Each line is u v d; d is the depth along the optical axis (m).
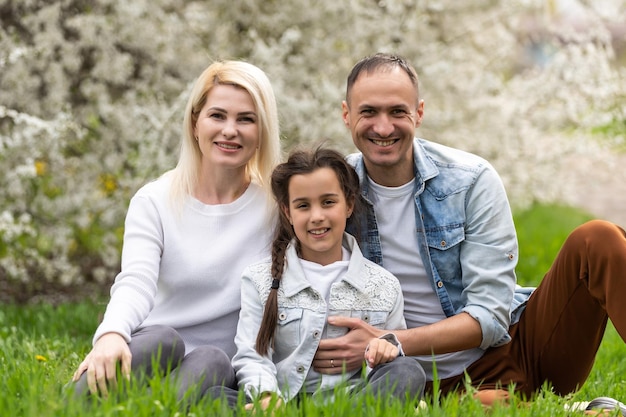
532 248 10.32
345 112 3.40
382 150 3.17
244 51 7.23
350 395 2.77
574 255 3.04
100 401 2.41
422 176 3.26
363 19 7.14
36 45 6.65
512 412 2.57
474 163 3.31
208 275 3.15
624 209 14.42
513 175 8.34
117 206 6.93
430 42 7.39
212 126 3.19
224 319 3.18
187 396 2.47
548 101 8.41
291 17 7.05
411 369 2.73
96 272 7.43
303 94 6.93
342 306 3.01
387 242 3.30
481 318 3.12
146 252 3.10
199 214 3.22
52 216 6.92
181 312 3.17
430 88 7.46
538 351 3.27
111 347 2.64
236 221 3.23
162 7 7.09
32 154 6.41
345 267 3.09
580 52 8.16
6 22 6.89
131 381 2.54
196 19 7.07
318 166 3.04
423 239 3.26
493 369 3.28
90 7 6.90
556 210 14.48
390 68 3.16
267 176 3.33
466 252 3.25
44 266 7.04
